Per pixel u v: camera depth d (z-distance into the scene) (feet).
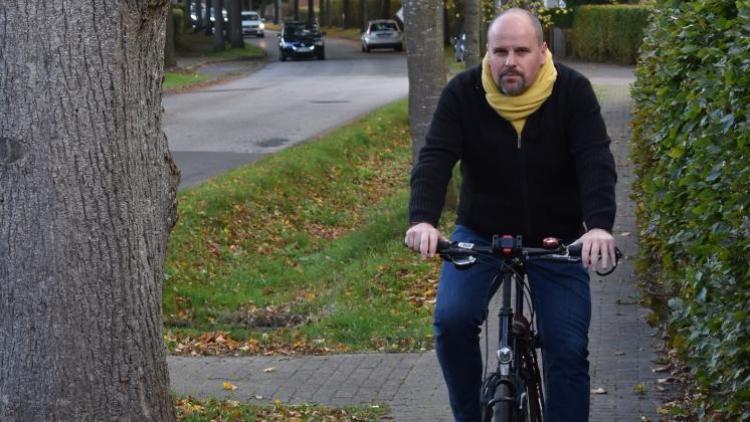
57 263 13.16
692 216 17.58
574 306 14.60
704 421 17.34
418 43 40.73
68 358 13.29
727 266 15.11
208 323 32.42
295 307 33.73
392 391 22.16
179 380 23.58
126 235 13.52
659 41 29.04
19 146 13.05
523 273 14.33
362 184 59.47
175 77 126.21
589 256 13.10
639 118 34.60
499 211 15.11
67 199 13.15
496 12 51.55
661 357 22.49
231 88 111.55
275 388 22.76
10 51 12.99
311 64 162.40
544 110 14.61
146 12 13.53
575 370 14.30
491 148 14.80
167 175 14.37
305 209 51.11
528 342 14.28
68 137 13.11
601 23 139.74
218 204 45.78
